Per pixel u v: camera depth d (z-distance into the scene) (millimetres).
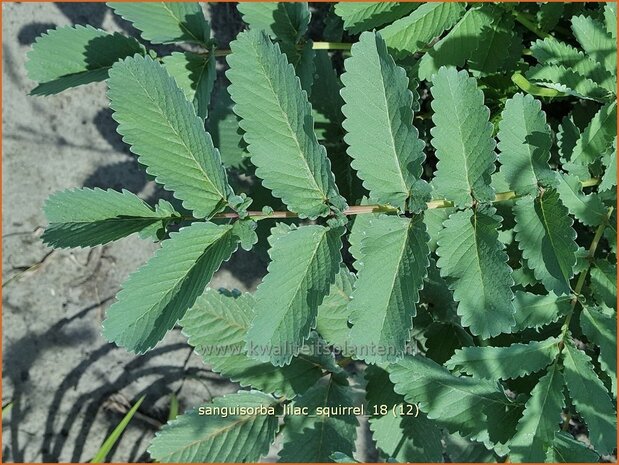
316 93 352
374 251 254
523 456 278
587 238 374
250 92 245
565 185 295
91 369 464
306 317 244
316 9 428
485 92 365
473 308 258
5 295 451
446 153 261
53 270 454
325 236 253
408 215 279
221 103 359
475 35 321
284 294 244
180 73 303
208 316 320
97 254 458
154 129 243
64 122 443
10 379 457
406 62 359
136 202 253
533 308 293
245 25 436
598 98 301
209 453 311
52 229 252
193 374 468
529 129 275
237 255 454
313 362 323
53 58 292
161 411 470
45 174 444
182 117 241
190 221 270
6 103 437
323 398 325
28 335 457
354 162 255
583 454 280
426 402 296
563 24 384
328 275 248
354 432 323
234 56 244
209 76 295
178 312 232
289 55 312
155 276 237
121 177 447
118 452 469
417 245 255
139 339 234
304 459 316
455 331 344
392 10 319
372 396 336
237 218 252
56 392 463
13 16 430
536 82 315
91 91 443
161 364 466
